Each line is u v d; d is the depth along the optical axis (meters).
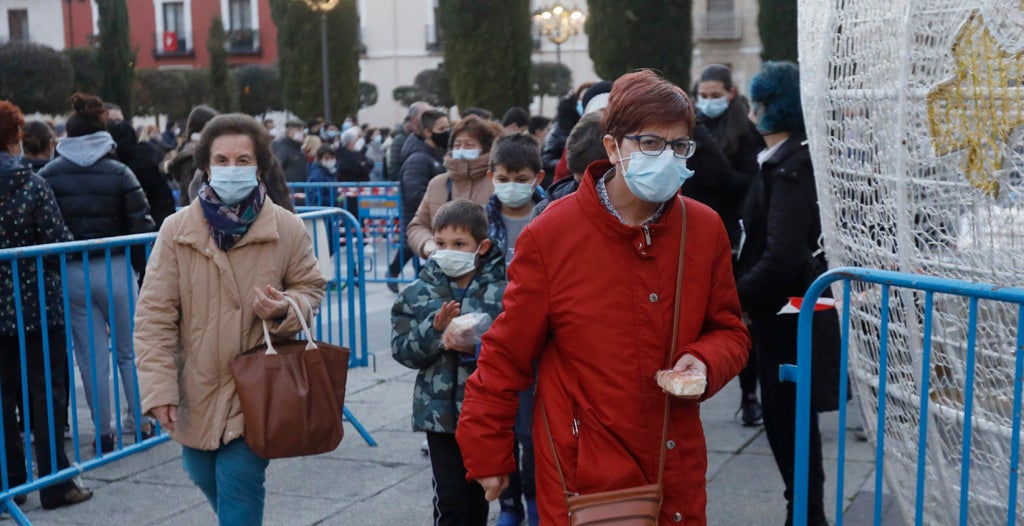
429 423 3.59
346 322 9.12
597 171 2.54
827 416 5.93
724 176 5.12
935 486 3.03
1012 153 2.55
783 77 3.86
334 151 17.14
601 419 2.48
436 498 3.65
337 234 7.21
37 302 4.70
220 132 3.42
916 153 2.77
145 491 4.97
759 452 5.34
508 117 9.80
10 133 4.61
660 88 2.42
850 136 3.07
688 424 2.54
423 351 3.59
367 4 40.16
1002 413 2.76
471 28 22.08
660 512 2.50
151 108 35.03
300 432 3.33
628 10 18.91
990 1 2.55
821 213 3.30
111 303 4.90
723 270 2.60
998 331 2.70
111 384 6.05
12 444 4.69
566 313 2.48
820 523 3.89
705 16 36.84
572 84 37.94
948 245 2.75
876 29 2.90
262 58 42.53
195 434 3.41
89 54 31.31
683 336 2.51
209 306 3.42
